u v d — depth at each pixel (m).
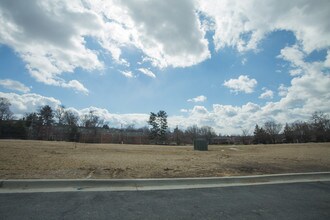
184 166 10.10
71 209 4.78
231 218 4.66
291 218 4.75
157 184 7.11
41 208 4.76
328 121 69.69
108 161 10.74
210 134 89.88
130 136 70.81
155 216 4.61
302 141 71.75
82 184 6.58
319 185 7.73
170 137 80.81
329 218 4.80
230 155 17.92
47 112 77.25
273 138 76.00
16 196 5.46
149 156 15.02
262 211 5.11
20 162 9.36
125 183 6.87
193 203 5.47
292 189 7.10
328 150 22.59
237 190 6.79
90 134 68.75
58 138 68.62
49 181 6.41
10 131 63.06
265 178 8.40
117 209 4.89
